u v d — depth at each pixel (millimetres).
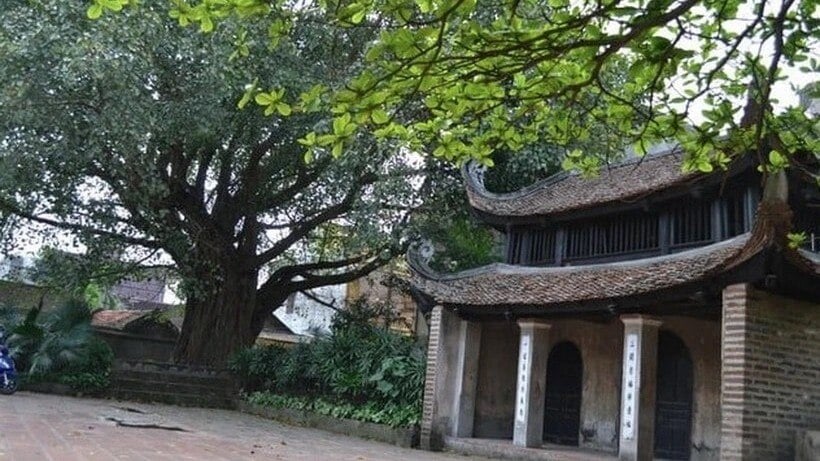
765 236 8961
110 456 8180
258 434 12922
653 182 13188
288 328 33844
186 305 20969
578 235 14375
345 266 21719
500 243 18953
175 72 14586
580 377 13984
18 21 13031
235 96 15219
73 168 15656
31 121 13656
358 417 14859
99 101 13852
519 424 12688
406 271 20844
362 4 3779
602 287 11758
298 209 20438
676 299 10328
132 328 26375
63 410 13422
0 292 27062
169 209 18422
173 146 17000
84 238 18125
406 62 3811
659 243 12672
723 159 5465
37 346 17578
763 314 9477
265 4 3717
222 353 19844
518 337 14891
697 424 12008
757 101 4844
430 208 16984
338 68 15977
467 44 3957
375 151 15359
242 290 20406
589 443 13422
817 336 9945
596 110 5625
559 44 4027
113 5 3779
